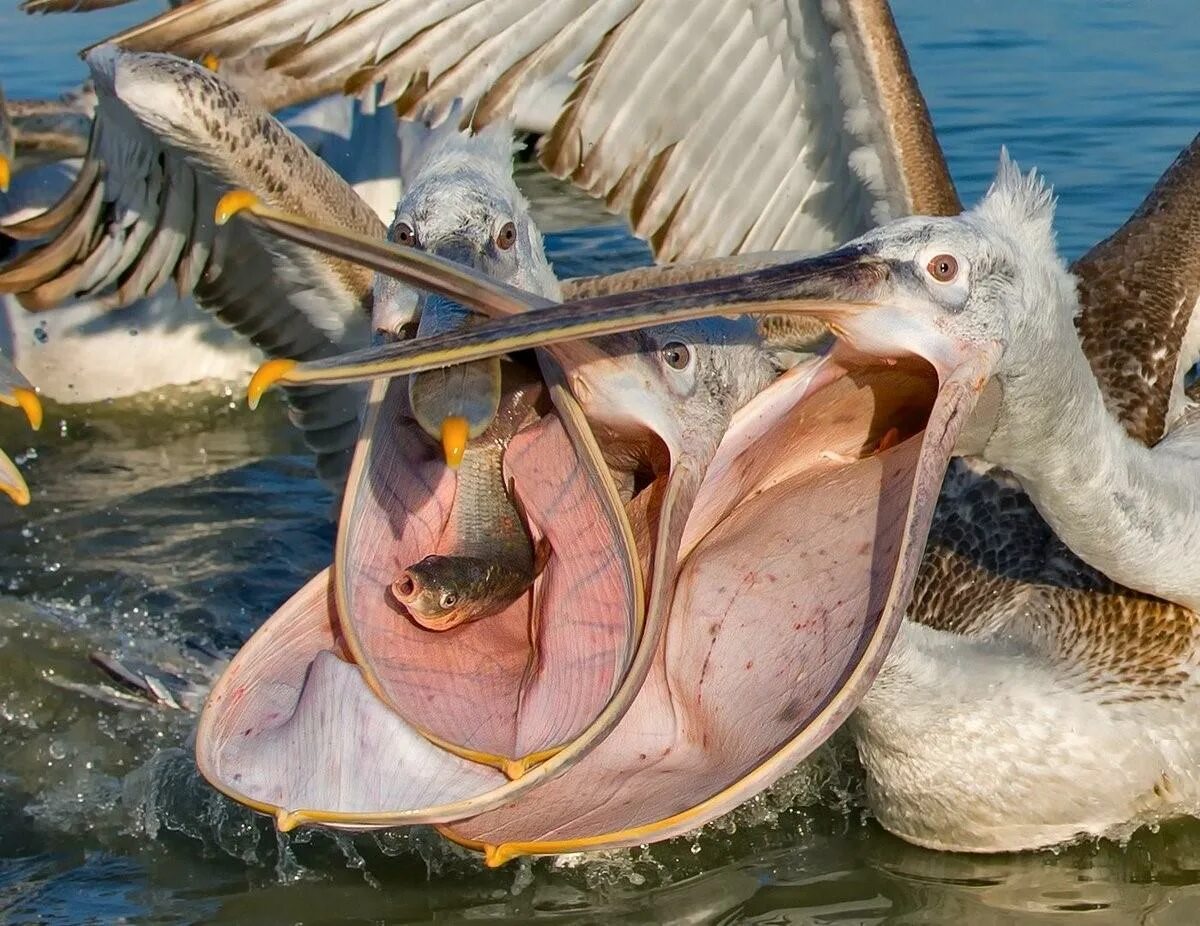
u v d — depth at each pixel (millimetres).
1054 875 7973
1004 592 8586
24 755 9109
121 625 10523
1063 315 6824
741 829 8344
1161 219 10250
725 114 9422
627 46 9258
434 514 6492
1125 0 21078
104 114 9188
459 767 6047
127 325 13633
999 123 17203
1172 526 7660
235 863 8156
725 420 6547
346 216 8672
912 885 7906
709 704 6305
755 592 6359
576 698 6105
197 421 13695
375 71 8938
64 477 12703
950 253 6328
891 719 7941
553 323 5484
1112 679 8094
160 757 8945
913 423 6707
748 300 5910
